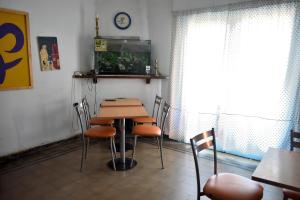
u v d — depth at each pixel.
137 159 3.16
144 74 4.02
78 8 3.84
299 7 2.62
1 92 2.97
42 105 3.50
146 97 4.21
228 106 3.24
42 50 3.40
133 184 2.51
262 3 2.84
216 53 3.31
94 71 3.92
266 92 2.94
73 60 3.90
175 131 3.91
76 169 2.84
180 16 3.58
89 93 4.14
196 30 3.44
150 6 4.01
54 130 3.72
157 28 3.99
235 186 1.64
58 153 3.35
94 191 2.36
